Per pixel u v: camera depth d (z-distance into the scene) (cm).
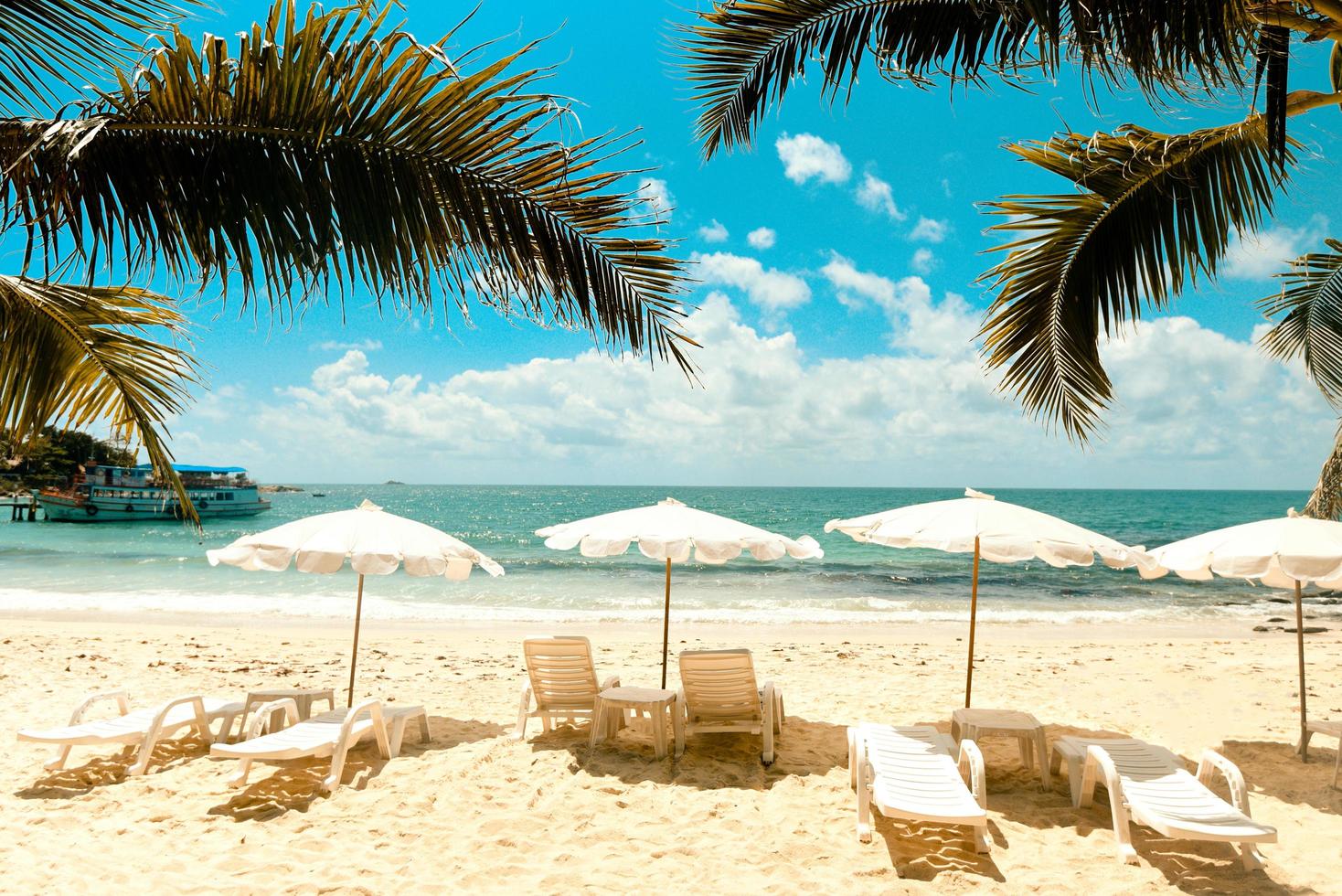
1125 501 11231
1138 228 573
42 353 416
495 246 273
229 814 463
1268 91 379
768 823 456
